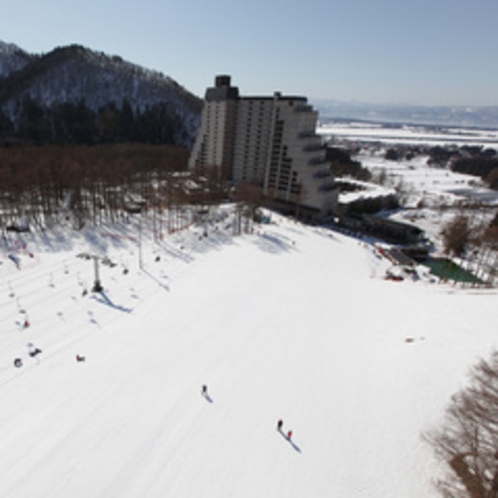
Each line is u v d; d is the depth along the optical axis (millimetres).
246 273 65875
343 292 61875
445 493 24094
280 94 112688
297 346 44625
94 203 86250
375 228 102375
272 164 118000
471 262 85812
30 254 64312
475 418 26219
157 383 36188
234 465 28125
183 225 89562
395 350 43500
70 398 33406
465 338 42031
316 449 30000
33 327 44156
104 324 46188
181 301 53438
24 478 25453
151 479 26438
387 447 29750
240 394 35688
